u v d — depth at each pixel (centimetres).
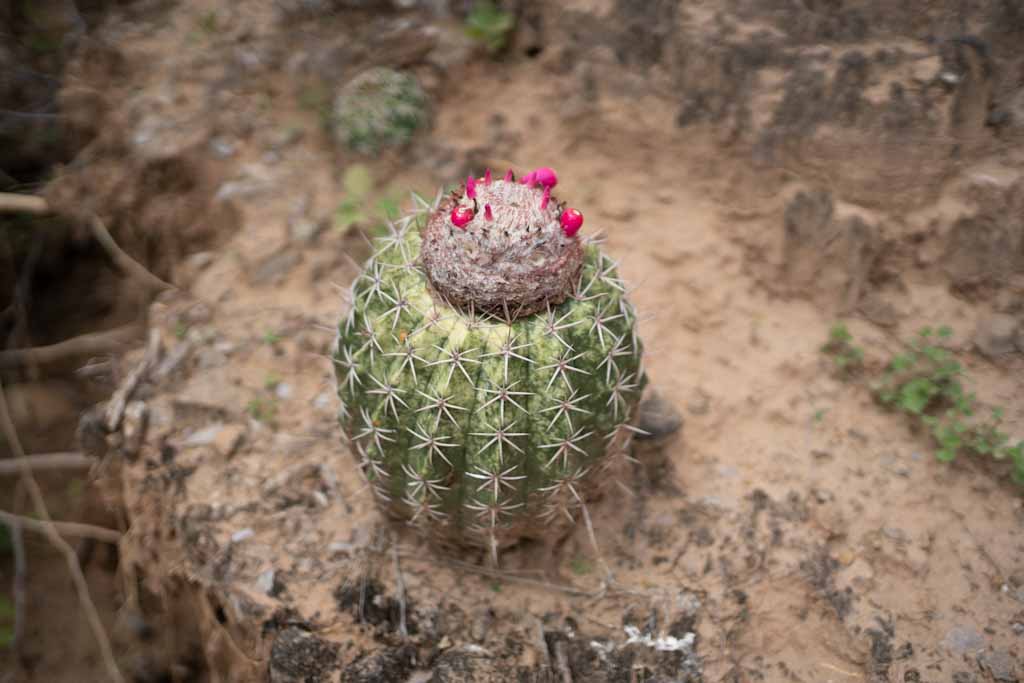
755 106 69
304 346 70
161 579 65
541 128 77
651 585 58
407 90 77
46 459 75
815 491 61
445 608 58
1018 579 58
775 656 56
